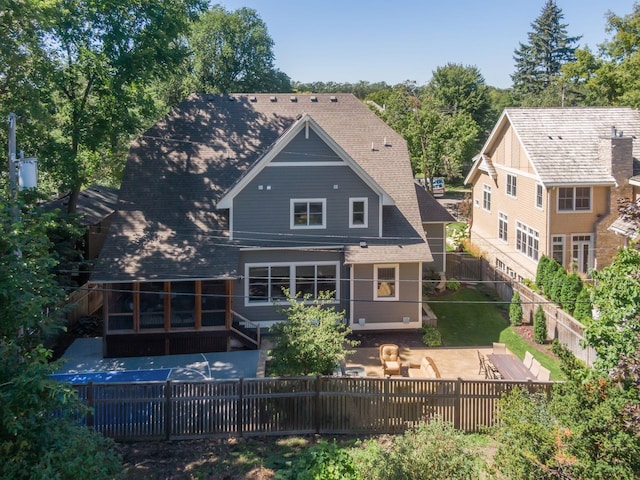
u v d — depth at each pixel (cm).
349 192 2686
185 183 2827
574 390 1067
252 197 2641
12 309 1018
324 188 2673
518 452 1026
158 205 2744
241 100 3161
